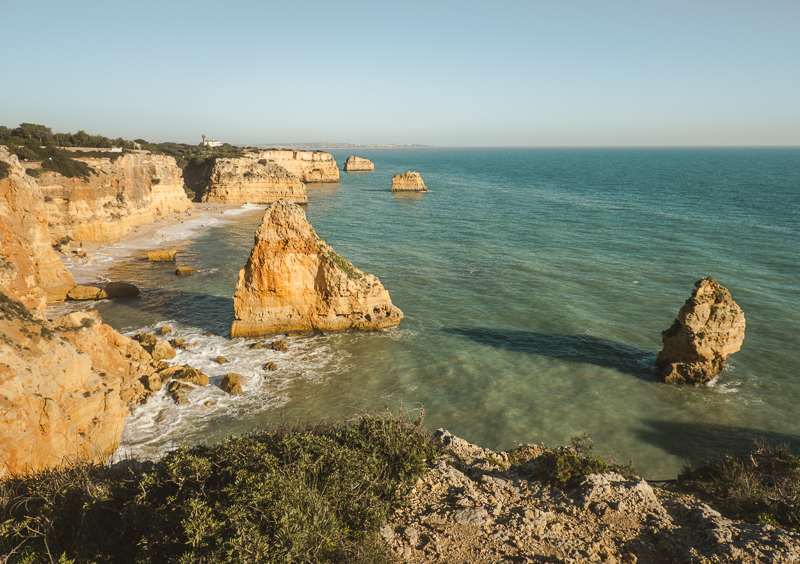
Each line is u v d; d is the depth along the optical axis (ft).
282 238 126.21
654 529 35.70
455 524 36.42
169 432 83.97
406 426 49.06
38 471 46.32
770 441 85.66
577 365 113.70
